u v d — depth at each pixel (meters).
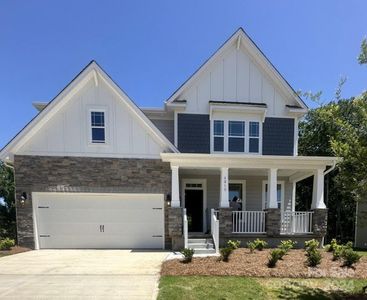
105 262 9.95
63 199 13.13
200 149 14.99
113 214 13.23
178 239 12.66
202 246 12.30
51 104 12.98
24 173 12.97
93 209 13.20
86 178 13.17
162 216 13.27
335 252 10.09
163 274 8.22
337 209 23.52
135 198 13.32
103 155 13.28
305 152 25.25
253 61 15.58
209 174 15.76
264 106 15.15
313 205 13.59
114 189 13.21
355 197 7.45
